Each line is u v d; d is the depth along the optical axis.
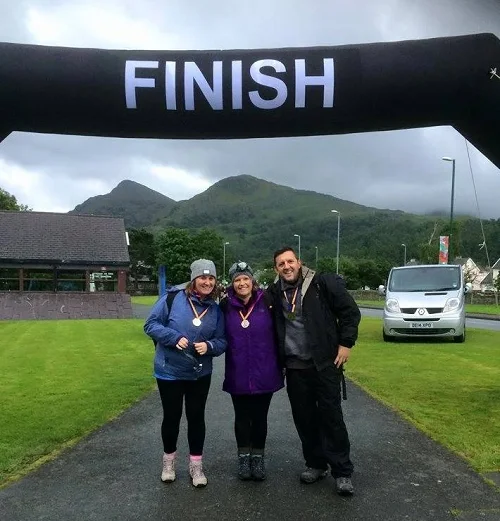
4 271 33.66
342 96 5.34
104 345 14.11
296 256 4.58
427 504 4.05
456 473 4.65
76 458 5.11
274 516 3.88
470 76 5.33
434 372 9.43
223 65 5.31
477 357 11.31
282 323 4.56
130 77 5.28
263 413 4.62
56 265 33.75
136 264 80.25
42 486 4.44
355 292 61.75
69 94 5.31
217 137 5.68
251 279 4.58
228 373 4.61
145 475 4.70
